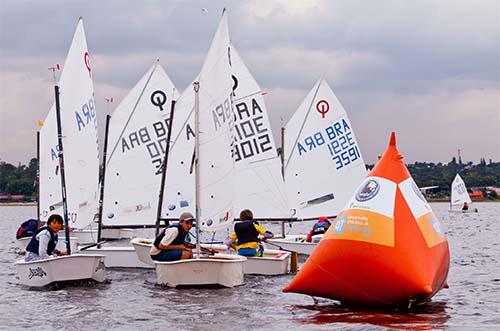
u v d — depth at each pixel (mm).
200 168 20953
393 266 14922
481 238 45531
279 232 50219
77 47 25156
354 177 32094
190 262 19188
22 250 31750
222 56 21281
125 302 17344
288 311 15883
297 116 31719
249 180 29375
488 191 153750
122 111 29500
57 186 32656
